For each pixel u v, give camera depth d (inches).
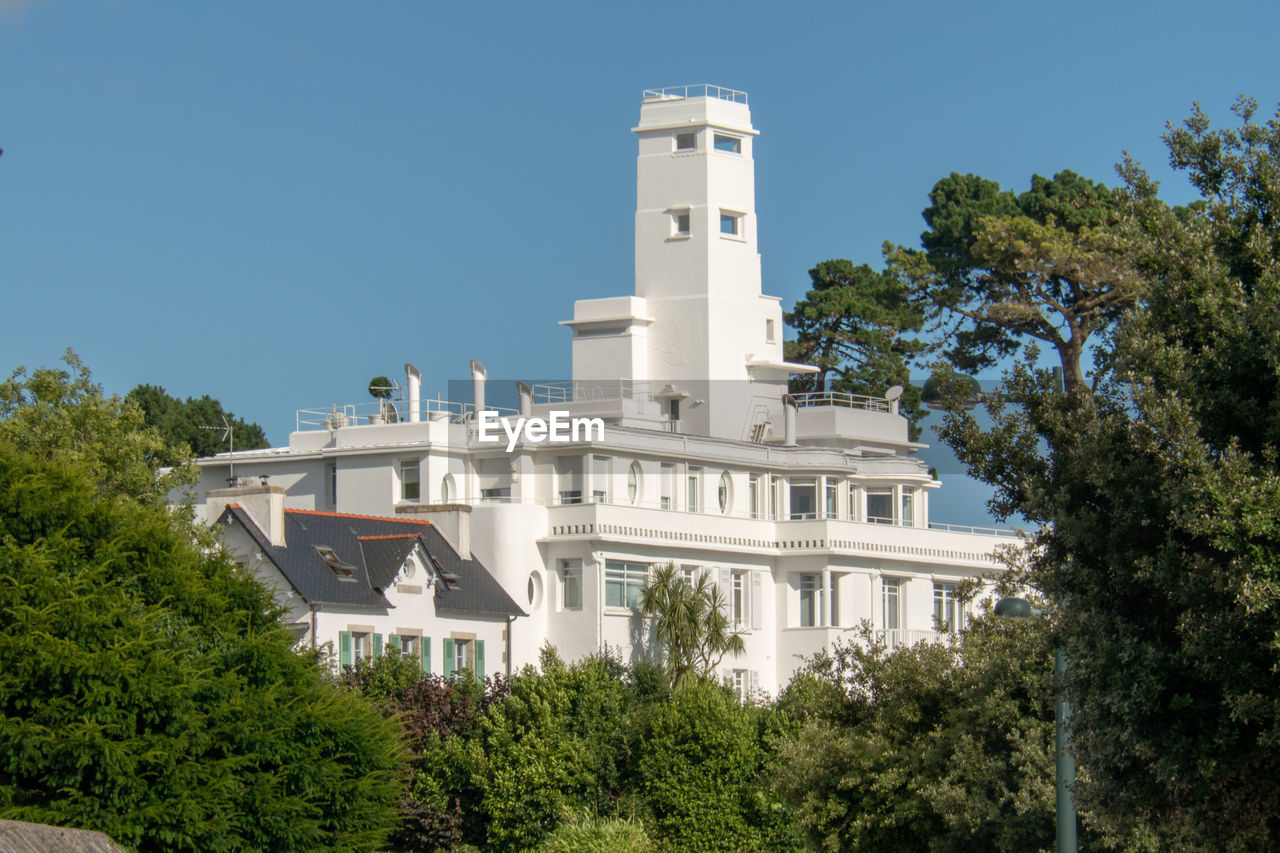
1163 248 995.9
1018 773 1555.1
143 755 1715.1
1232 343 952.3
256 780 1828.2
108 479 2694.4
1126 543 956.6
